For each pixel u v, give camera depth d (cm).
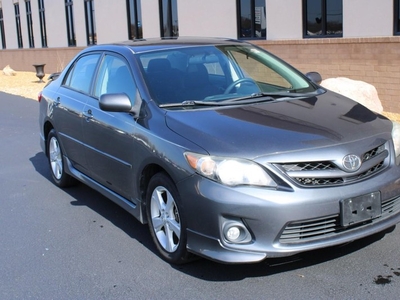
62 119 621
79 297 404
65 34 2450
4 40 3161
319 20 1216
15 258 479
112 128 502
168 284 413
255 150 387
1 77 2450
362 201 394
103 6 2089
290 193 377
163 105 468
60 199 634
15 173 760
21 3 2841
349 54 1108
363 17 1094
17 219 575
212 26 1525
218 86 507
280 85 539
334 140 402
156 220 450
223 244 385
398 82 1020
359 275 407
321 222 387
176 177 407
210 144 398
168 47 546
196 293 397
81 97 589
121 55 540
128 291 408
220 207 379
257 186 379
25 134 1038
